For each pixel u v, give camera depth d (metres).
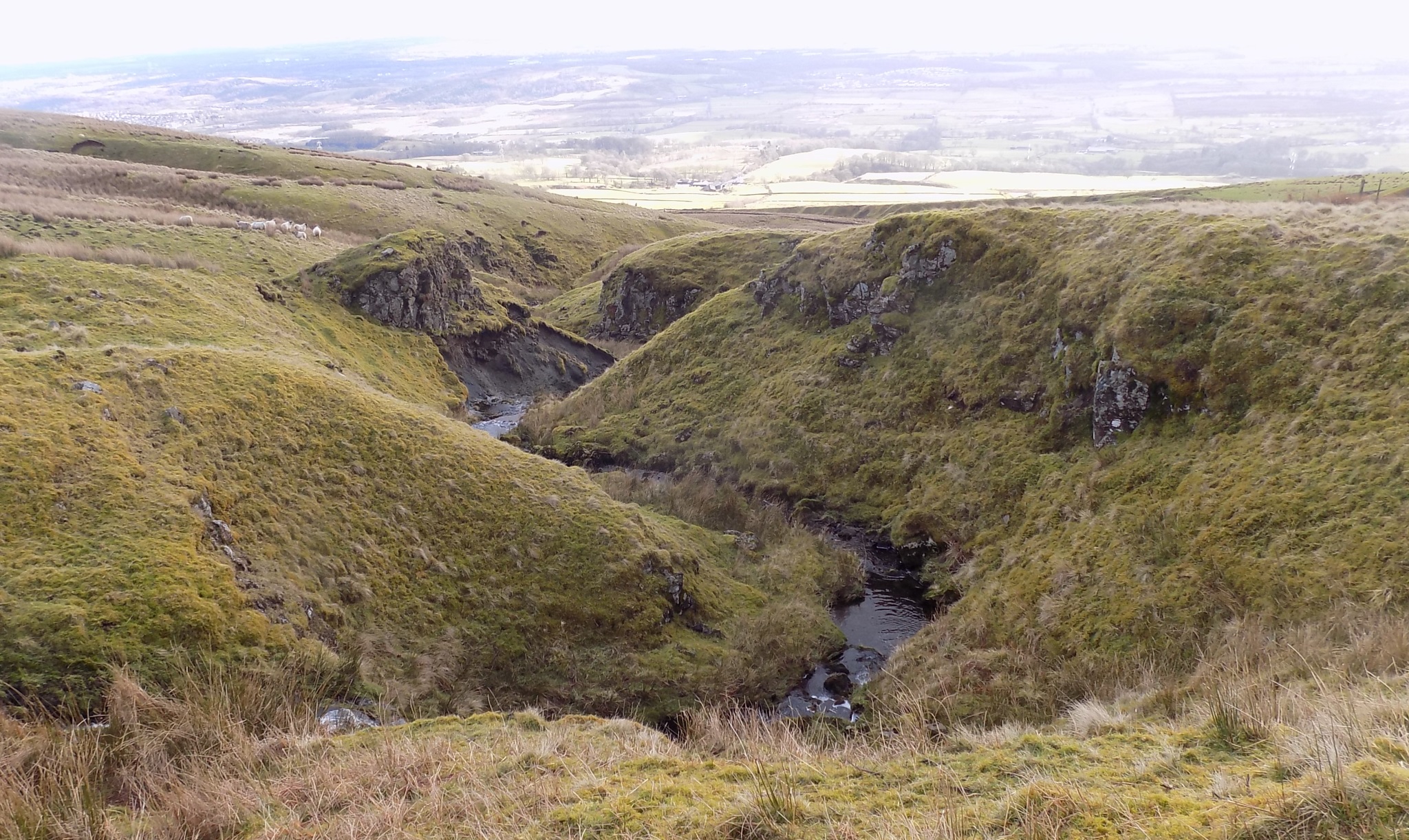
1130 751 9.40
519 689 21.56
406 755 11.46
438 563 23.84
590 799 9.20
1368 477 21.20
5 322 31.64
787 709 23.70
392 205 99.75
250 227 61.62
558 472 29.84
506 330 62.19
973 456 34.28
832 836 7.54
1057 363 34.12
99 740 11.92
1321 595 19.23
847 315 45.91
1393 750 6.84
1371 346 24.36
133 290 38.62
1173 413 28.17
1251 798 6.45
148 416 23.16
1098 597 24.05
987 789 8.77
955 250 41.91
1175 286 30.12
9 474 18.72
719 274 71.94
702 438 45.09
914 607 29.83
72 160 91.25
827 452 39.41
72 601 16.25
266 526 21.84
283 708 14.52
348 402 28.38
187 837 9.45
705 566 29.84
